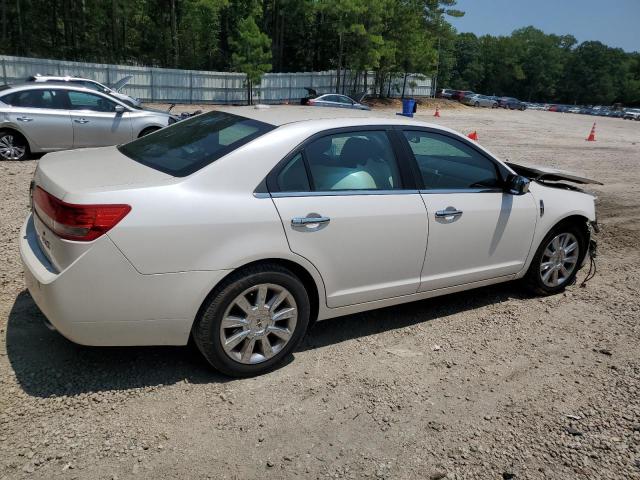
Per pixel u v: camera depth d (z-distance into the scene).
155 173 3.29
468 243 4.29
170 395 3.21
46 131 10.23
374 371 3.65
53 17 42.78
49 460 2.63
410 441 2.97
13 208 6.72
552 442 3.03
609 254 6.72
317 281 3.57
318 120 3.75
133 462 2.66
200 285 3.12
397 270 3.94
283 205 3.35
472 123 32.44
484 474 2.76
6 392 3.11
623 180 12.62
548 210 4.80
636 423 3.24
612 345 4.24
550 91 124.62
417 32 48.91
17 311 4.02
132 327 3.07
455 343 4.13
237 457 2.76
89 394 3.15
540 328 4.48
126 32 46.34
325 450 2.86
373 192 3.77
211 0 41.03
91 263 2.90
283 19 51.19
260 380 3.44
